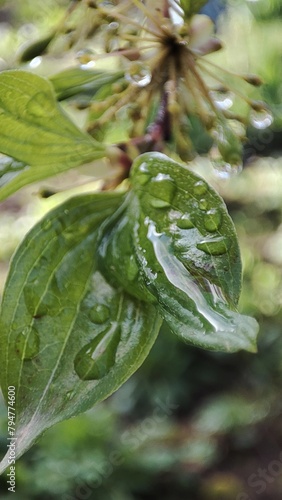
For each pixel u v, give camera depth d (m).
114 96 0.19
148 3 0.20
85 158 0.17
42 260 0.17
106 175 0.18
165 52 0.19
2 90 0.16
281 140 0.79
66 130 0.16
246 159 0.84
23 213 1.38
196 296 0.15
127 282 0.16
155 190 0.16
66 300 0.17
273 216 1.24
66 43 0.21
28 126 0.16
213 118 0.19
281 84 0.51
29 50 0.22
